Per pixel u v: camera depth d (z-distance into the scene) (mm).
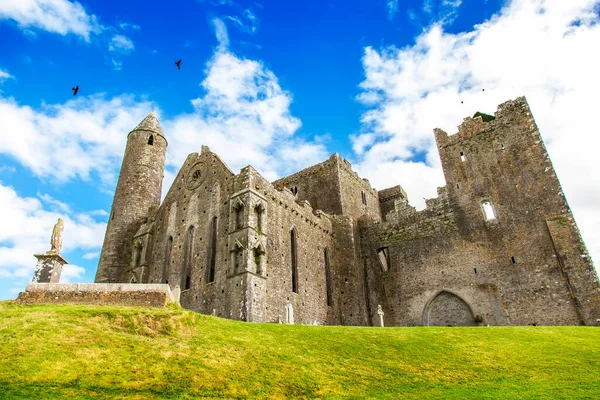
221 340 19547
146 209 46938
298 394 15633
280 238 35406
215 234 36406
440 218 41562
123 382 14750
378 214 57094
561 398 15281
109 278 42781
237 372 16656
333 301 39656
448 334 23750
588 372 18062
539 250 35375
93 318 18750
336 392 16031
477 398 15625
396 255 42844
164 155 51219
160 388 14734
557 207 35812
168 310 20844
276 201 36594
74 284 22484
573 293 32812
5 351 15516
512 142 40031
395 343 21891
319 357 19297
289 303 33344
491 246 37750
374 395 16031
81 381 14430
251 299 29578
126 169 48375
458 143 43094
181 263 38156
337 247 43469
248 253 31031
